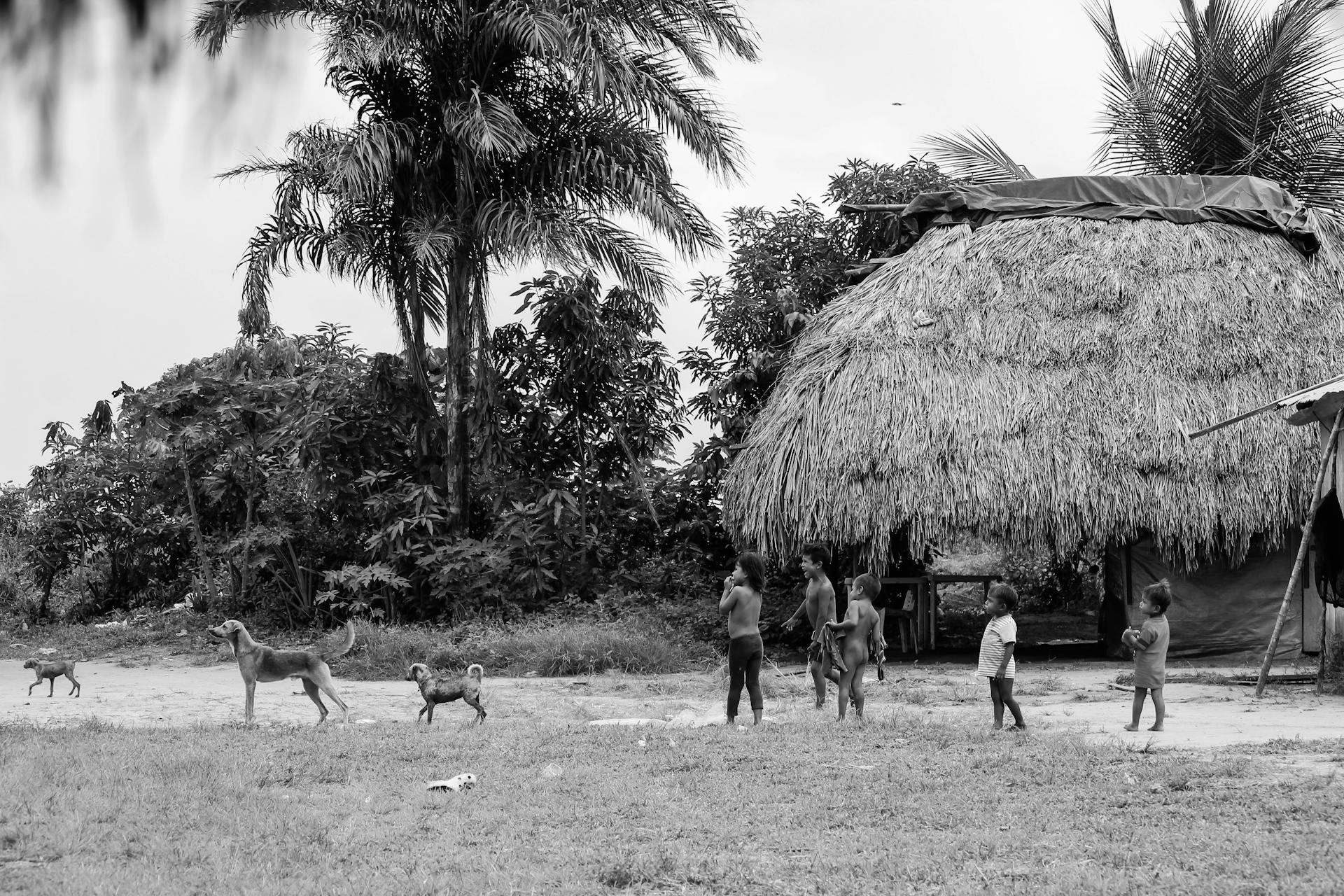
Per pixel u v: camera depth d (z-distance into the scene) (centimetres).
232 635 1018
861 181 2136
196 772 721
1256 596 1605
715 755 800
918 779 706
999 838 565
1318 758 780
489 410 1944
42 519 2316
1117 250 1714
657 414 2078
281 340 2230
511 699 1280
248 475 2083
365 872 514
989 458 1534
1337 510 1305
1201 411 1545
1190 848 535
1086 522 1511
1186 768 725
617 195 1922
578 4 1842
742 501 1652
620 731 938
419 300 1905
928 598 1802
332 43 1616
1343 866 491
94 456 2341
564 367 2008
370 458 1991
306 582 1967
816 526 1576
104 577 2391
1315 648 1583
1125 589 1656
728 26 1941
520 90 1939
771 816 626
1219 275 1675
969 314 1670
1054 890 467
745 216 2150
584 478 2025
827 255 2133
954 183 2156
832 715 1038
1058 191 1845
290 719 1117
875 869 516
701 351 2117
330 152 1780
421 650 1573
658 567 2027
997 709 930
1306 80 2308
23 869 511
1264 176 2350
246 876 503
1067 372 1599
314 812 639
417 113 1875
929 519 1531
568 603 1855
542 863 536
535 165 1892
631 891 489
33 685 1301
